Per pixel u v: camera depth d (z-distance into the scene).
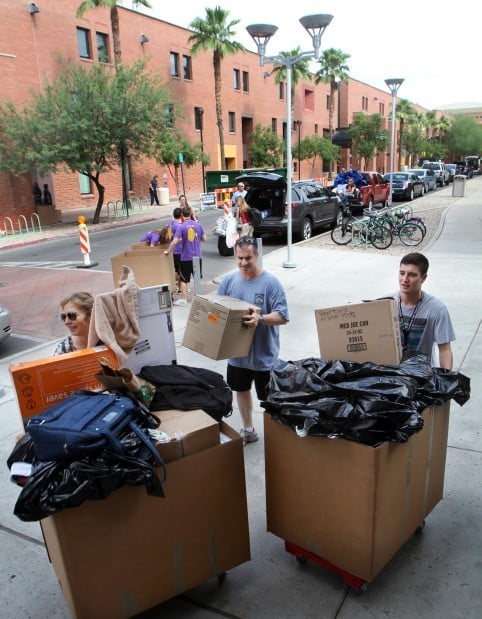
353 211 21.72
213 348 3.24
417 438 2.64
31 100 22.61
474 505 3.37
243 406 4.13
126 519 2.29
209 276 11.27
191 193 37.25
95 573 2.27
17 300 10.12
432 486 2.97
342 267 11.21
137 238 18.31
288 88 10.63
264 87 43.56
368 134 48.31
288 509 2.74
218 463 2.50
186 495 2.43
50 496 2.00
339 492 2.48
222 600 2.70
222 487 2.54
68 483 2.01
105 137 20.69
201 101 36.56
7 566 3.04
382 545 2.52
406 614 2.56
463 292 8.56
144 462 2.12
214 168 38.66
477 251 12.34
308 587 2.76
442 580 2.76
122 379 2.51
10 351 7.19
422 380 2.64
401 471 2.55
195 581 2.56
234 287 3.85
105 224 22.23
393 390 2.44
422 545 3.02
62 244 17.75
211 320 3.26
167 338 3.17
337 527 2.54
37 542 3.25
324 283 9.73
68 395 2.60
